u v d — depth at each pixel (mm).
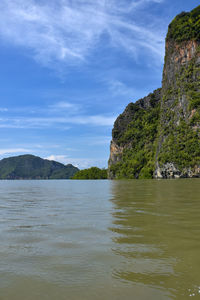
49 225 5891
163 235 4703
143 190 20781
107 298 2336
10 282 2695
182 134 91000
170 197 13320
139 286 2562
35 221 6473
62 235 4836
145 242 4211
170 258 3375
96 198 13555
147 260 3309
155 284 2604
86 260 3348
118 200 12078
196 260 3277
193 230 5113
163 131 102812
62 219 6703
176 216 6930
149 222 6066
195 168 82000
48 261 3334
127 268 3041
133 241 4289
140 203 10477
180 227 5430
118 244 4113
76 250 3809
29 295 2408
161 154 96438
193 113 89375
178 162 86938
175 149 90312
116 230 5207
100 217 6926
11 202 11977
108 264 3188
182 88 98000
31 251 3791
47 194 17938
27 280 2740
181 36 104562
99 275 2848
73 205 10164
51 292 2467
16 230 5355
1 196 16188
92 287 2557
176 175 87562
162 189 21844
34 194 18047
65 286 2588
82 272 2939
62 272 2949
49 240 4453
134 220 6371
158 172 96875
